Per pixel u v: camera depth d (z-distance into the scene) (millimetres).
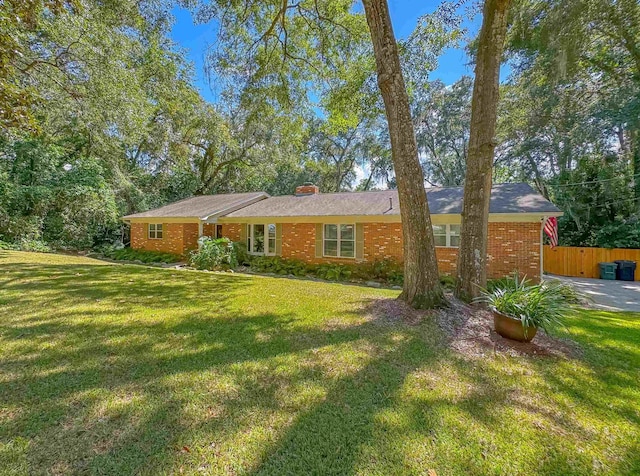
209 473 1938
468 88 22453
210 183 23172
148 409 2527
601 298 8953
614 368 3609
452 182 27031
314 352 3703
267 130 19828
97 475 1893
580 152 13977
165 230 15930
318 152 29469
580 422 2611
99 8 8953
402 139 5180
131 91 10570
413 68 7688
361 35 8484
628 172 14281
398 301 5484
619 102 11586
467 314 4926
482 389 3033
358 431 2371
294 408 2625
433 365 3469
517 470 2066
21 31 7621
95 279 7668
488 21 5242
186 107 16234
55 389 2760
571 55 9875
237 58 9000
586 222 15555
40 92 8602
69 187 15867
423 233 5211
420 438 2320
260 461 2055
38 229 15805
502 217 9641
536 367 3520
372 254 11844
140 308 5297
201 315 5008
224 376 3092
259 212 14414
